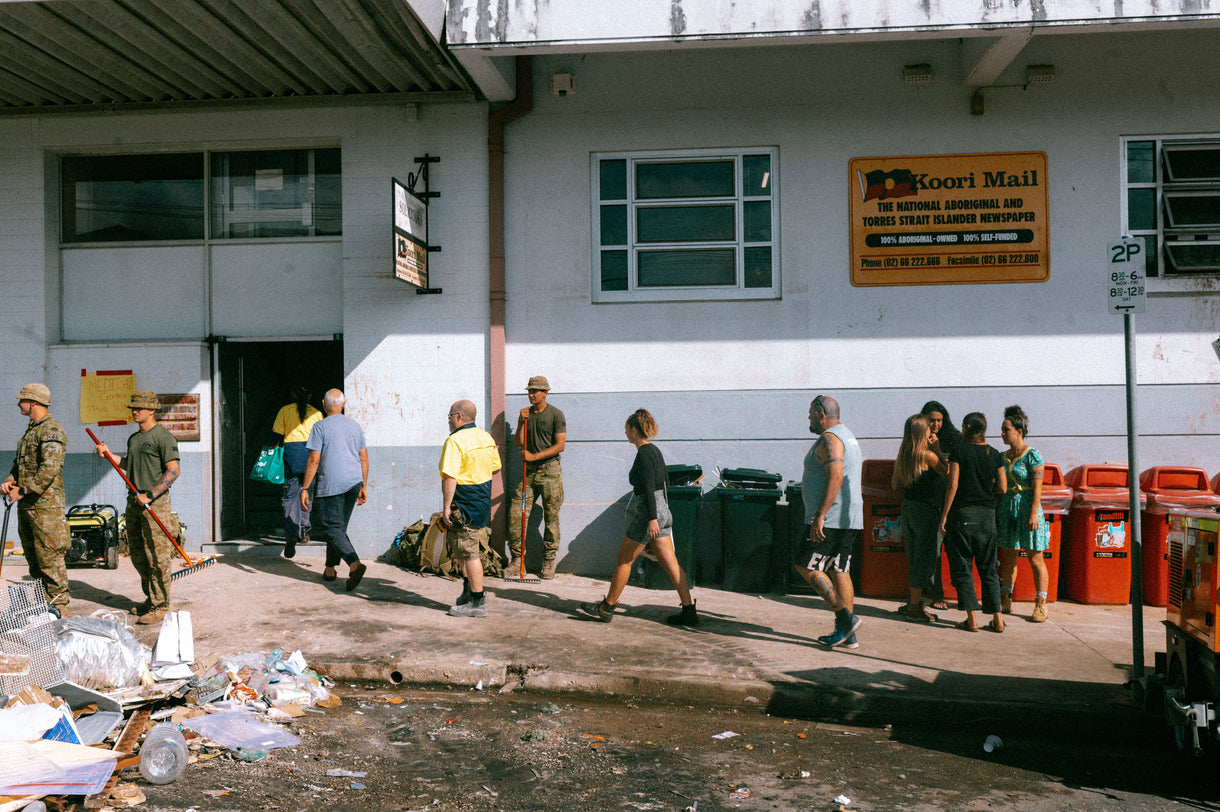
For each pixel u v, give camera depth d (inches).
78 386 376.2
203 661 232.4
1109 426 346.0
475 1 303.4
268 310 382.0
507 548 360.5
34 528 264.5
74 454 375.2
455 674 231.6
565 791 166.7
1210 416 343.9
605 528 356.2
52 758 157.4
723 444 356.2
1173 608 193.9
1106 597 314.0
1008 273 349.4
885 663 237.5
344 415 337.1
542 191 361.7
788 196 355.6
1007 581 296.2
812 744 195.8
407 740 192.5
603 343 360.2
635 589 330.3
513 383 362.0
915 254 351.6
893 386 352.2
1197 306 344.5
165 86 355.9
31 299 377.7
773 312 355.9
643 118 359.6
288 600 294.8
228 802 157.2
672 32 300.4
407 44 307.6
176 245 383.6
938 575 306.2
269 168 385.7
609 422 359.3
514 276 362.6
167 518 270.8
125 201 390.0
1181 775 180.9
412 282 337.1
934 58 349.7
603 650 246.4
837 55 353.1
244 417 402.9
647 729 203.3
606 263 365.1
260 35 306.5
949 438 293.6
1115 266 228.7
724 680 223.0
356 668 234.4
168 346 375.9
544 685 227.1
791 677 224.8
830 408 253.1
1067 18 290.4
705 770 178.5
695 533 334.6
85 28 296.0
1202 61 344.5
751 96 356.5
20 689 182.5
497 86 344.8
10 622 190.9
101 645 200.2
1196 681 181.2
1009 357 349.1
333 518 307.0
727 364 357.4
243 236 387.5
